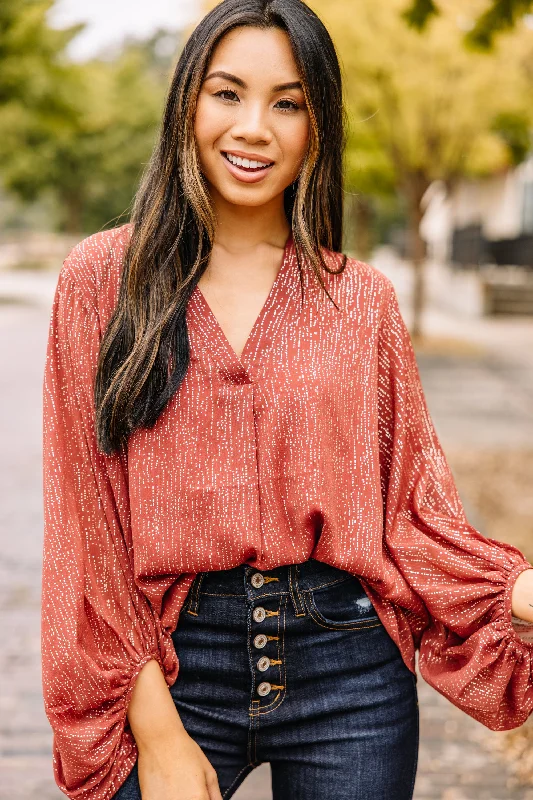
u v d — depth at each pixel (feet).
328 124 4.38
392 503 4.66
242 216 4.53
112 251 4.40
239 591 4.33
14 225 223.10
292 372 4.27
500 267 62.90
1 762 9.20
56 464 4.26
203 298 4.30
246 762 4.55
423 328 48.42
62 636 4.06
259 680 4.36
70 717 4.10
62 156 119.24
